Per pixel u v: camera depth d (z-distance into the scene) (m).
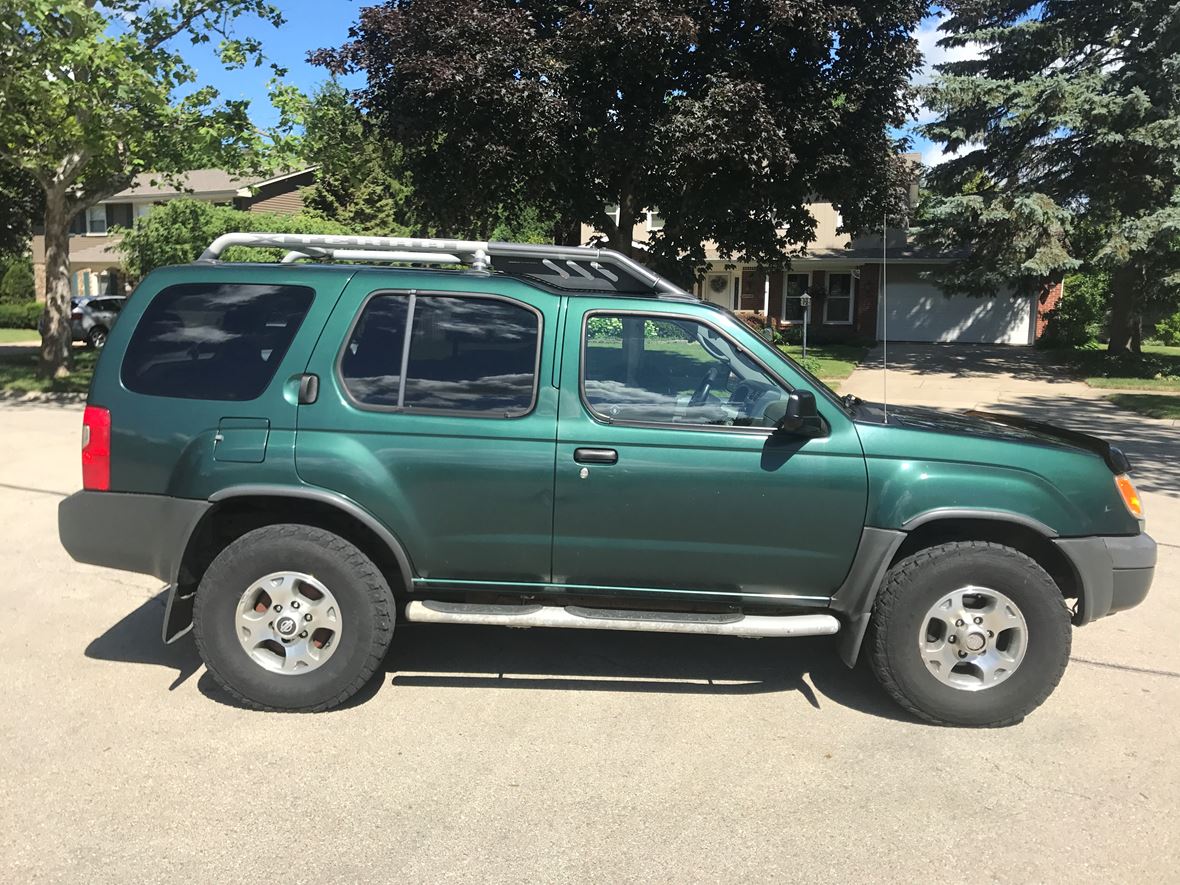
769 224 17.02
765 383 4.02
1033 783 3.49
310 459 3.87
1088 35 21.39
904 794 3.40
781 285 31.38
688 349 4.02
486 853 3.00
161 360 4.01
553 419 3.90
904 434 3.94
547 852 3.01
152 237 25.64
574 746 3.74
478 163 14.19
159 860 2.93
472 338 3.99
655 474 3.88
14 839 3.02
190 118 13.86
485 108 13.55
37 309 35.00
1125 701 4.27
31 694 4.11
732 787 3.44
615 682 4.41
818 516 3.90
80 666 4.43
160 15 14.41
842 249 30.53
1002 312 28.50
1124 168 20.31
